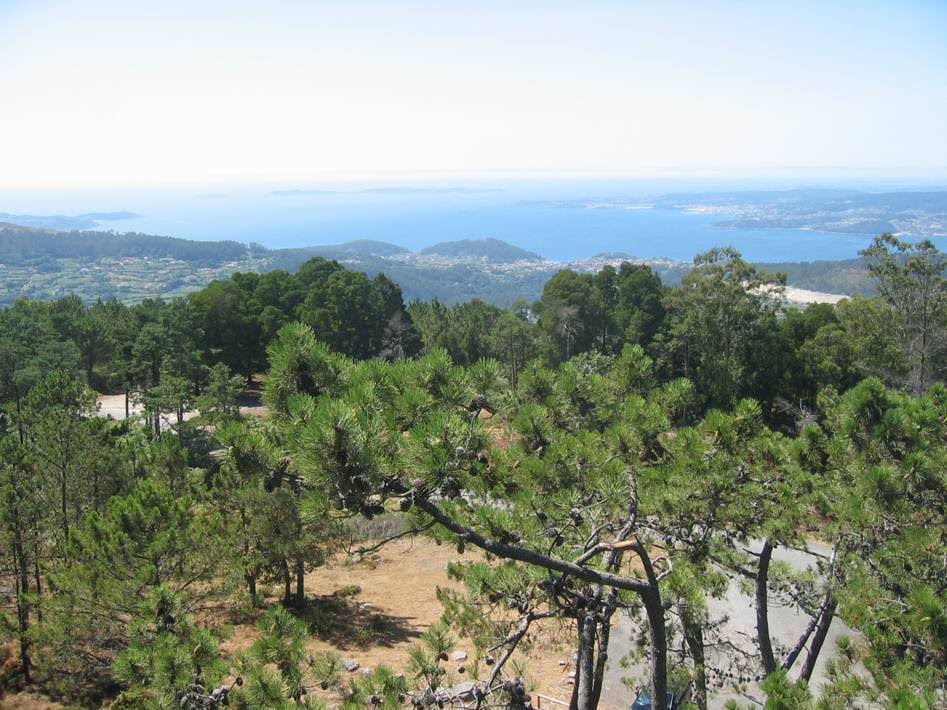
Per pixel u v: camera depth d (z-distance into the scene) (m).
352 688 5.89
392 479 4.61
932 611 5.86
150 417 36.53
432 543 25.25
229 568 13.73
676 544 9.55
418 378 5.56
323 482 4.29
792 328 46.00
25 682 14.38
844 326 42.91
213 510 15.39
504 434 7.03
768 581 11.05
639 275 54.22
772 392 40.50
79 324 52.19
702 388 41.53
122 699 11.82
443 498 5.13
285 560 17.39
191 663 6.85
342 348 54.47
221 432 4.84
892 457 8.22
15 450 15.26
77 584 12.02
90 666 13.00
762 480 9.09
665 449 8.51
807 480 9.05
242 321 55.19
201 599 13.46
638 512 8.03
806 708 5.66
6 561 14.78
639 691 10.36
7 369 37.22
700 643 8.80
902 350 34.69
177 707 6.49
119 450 18.27
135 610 11.70
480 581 6.18
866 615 6.86
